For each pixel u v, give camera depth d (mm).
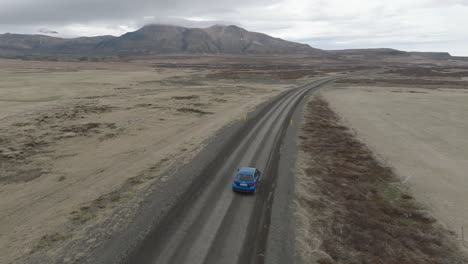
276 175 28672
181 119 55969
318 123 53531
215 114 61312
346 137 44531
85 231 18562
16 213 21266
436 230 19750
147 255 16188
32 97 78000
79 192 24688
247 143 39812
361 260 15992
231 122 53219
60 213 21000
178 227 19078
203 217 20422
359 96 93438
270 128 49000
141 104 71812
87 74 155250
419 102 80375
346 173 29438
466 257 16734
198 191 24688
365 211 21766
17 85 100375
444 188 27016
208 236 18078
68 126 48781
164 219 20062
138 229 18781
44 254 16250
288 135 44656
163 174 28469
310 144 40062
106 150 36844
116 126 49531
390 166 32625
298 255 16375
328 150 37500
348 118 59844
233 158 33562
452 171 31391
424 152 38000
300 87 118312
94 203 22516
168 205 22109
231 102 77500
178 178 27406
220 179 27391
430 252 17062
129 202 22562
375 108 71438
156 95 88312
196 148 37250
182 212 21078
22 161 32625
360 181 28078
